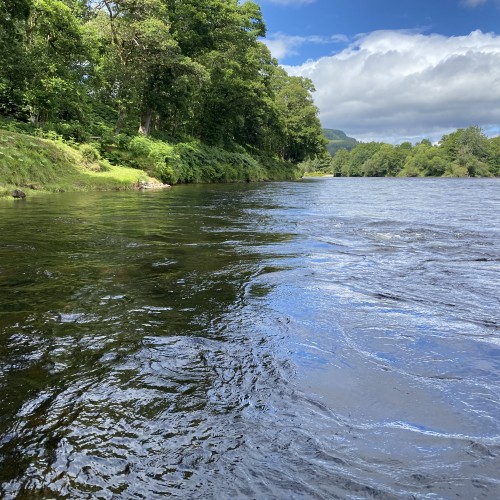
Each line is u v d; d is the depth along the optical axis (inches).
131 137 1019.3
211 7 1301.7
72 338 112.3
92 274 178.9
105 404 82.0
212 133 1577.3
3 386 87.8
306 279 175.9
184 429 75.0
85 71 966.4
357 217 410.3
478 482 63.4
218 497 60.6
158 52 1027.9
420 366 99.8
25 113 897.5
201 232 299.7
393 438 73.5
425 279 178.2
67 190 671.1
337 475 64.9
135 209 442.9
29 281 166.4
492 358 104.3
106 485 62.5
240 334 116.9
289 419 78.5
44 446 70.0
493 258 221.3
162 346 108.3
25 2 740.7
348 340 114.1
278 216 408.2
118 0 983.6
